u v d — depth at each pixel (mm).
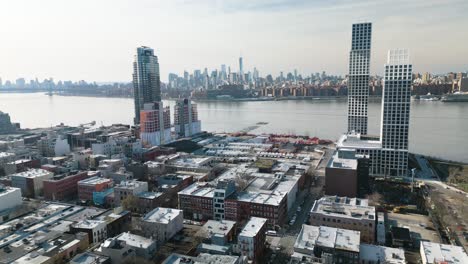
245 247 175250
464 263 158125
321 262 157750
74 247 179500
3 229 196000
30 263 159500
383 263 161875
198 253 176125
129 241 183125
